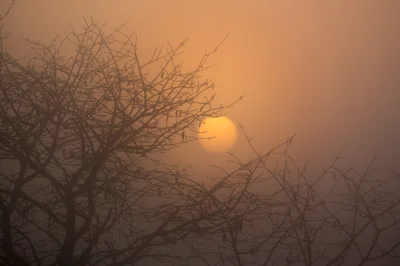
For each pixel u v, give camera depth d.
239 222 16.75
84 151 17.08
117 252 17.02
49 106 16.83
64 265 16.36
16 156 16.05
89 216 16.86
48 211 16.27
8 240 15.71
